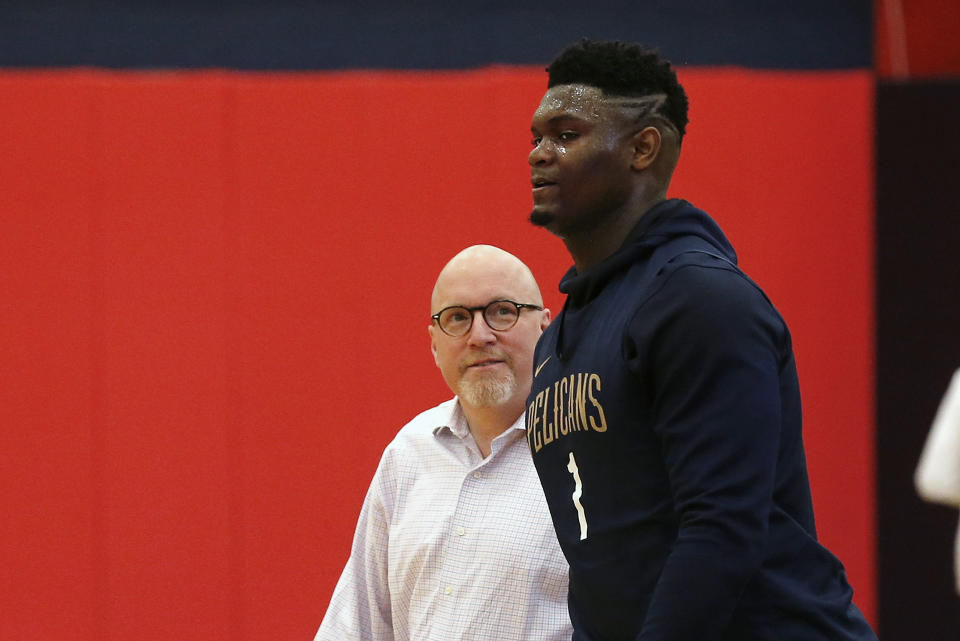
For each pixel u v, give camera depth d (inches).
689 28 612.1
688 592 140.9
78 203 515.2
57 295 513.3
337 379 517.3
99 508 510.3
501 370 267.7
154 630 509.0
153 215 517.0
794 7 610.5
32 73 526.6
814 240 524.1
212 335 516.4
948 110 512.7
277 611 511.8
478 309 269.4
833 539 519.2
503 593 255.6
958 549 429.7
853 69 607.8
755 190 525.3
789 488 158.4
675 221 165.6
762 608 153.8
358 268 520.1
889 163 515.8
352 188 521.3
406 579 270.7
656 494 156.6
